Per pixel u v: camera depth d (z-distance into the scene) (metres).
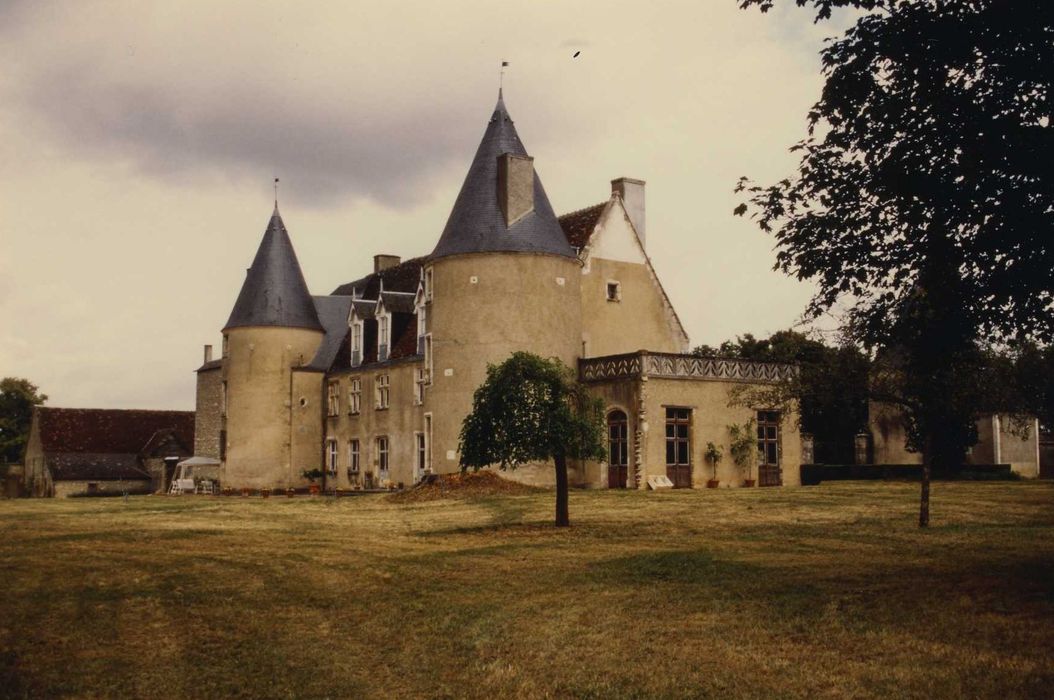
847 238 13.01
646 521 22.25
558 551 18.28
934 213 12.02
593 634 12.11
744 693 9.70
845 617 11.80
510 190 36.03
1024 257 11.54
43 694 11.18
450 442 35.38
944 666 9.79
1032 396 20.56
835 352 20.66
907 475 39.16
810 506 24.36
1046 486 29.70
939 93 11.97
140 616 14.11
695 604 13.13
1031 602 11.73
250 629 13.47
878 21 12.24
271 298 47.28
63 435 61.41
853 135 12.84
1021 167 11.28
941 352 12.88
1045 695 8.83
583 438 21.61
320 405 47.41
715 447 33.59
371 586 15.67
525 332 35.12
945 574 13.93
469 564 17.19
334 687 11.20
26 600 14.87
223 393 49.44
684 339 42.12
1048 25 11.22
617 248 40.41
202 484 49.69
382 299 43.91
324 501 32.81
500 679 10.92
